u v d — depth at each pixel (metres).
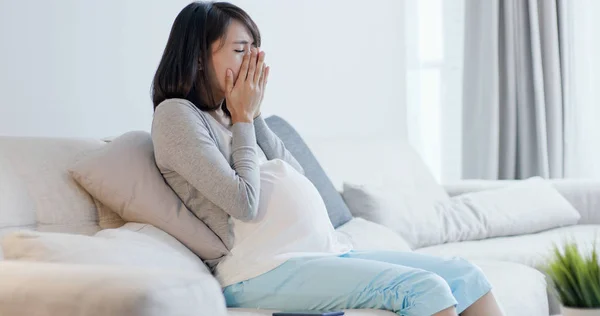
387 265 1.79
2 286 1.29
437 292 1.70
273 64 4.00
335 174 3.38
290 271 1.84
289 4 4.09
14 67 2.94
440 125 4.96
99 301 1.15
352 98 4.40
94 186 1.99
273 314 1.62
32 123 2.98
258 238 1.91
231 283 1.88
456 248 3.01
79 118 3.15
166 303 1.15
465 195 3.48
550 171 4.68
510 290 2.37
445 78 4.95
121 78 3.31
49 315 1.20
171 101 2.00
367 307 1.77
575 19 4.67
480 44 4.76
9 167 1.93
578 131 4.68
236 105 2.06
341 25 4.36
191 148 1.90
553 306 2.76
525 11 4.72
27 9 2.99
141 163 2.01
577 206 3.60
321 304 1.80
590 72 4.70
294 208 1.94
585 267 1.68
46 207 1.94
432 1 4.94
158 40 3.46
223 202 1.88
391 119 4.61
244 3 3.86
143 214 1.96
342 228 2.80
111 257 1.65
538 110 4.63
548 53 4.65
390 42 4.61
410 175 3.61
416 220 3.17
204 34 2.09
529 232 3.35
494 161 4.70
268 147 2.36
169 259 1.81
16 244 1.58
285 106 4.05
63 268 1.32
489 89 4.71
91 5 3.21
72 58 3.13
